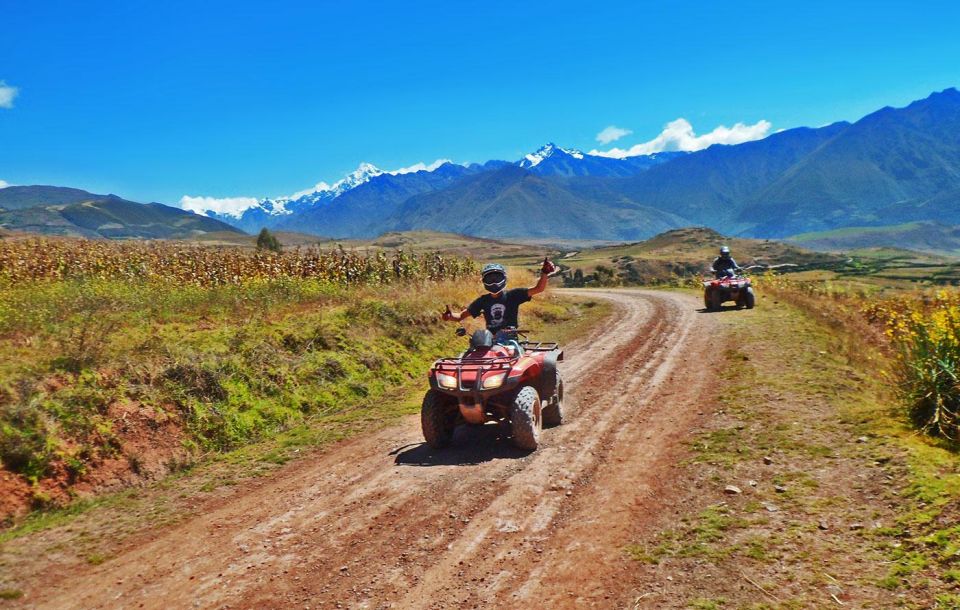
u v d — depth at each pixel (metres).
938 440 5.59
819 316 14.97
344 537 5.11
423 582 4.29
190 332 10.37
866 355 10.24
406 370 12.37
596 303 24.27
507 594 4.05
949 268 146.12
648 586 3.95
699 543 4.42
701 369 10.55
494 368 6.98
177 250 19.64
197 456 7.67
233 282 16.62
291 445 7.96
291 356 10.66
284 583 4.40
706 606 3.64
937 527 4.09
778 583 3.80
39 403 6.98
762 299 20.61
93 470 6.75
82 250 18.38
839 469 5.35
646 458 6.41
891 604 3.45
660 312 19.91
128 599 4.30
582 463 6.47
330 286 16.59
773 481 5.33
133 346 8.97
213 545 5.12
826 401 7.58
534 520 5.16
